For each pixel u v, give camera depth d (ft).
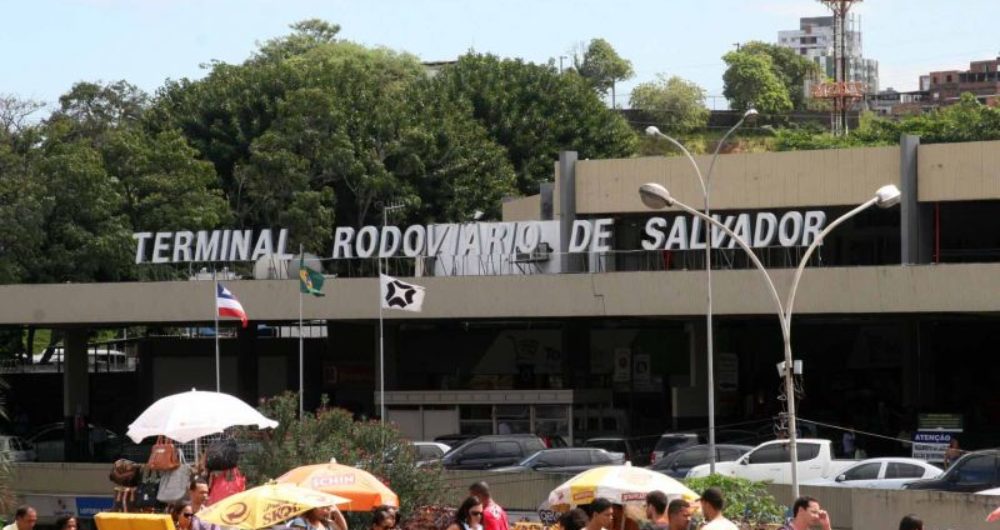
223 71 293.64
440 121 288.92
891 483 128.67
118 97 293.84
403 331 226.38
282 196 266.77
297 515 67.72
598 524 56.65
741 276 177.47
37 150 240.12
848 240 197.16
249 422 82.07
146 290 198.49
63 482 157.58
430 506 111.04
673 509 55.01
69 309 200.34
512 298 187.21
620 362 216.13
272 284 194.70
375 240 200.13
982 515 99.60
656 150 457.27
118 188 239.91
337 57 390.01
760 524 92.73
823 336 214.69
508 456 156.35
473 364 224.12
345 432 114.11
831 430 200.75
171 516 68.08
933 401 199.31
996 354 208.44
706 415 204.54
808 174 189.06
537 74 323.78
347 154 268.41
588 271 194.49
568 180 198.80
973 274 167.94
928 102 637.71
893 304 171.22
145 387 237.25
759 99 525.75
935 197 181.06
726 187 192.34
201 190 249.75
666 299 180.86
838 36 472.03
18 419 230.07
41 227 224.94
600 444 169.27
